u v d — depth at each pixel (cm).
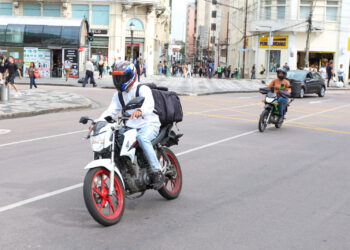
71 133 1096
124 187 496
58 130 1145
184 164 774
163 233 452
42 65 3619
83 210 523
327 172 738
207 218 501
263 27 4800
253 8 5162
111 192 464
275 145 984
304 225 482
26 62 3616
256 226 477
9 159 796
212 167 757
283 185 651
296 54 4859
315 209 540
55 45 3550
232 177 693
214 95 2534
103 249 409
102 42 5003
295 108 1884
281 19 4741
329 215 518
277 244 427
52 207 533
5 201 554
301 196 596
